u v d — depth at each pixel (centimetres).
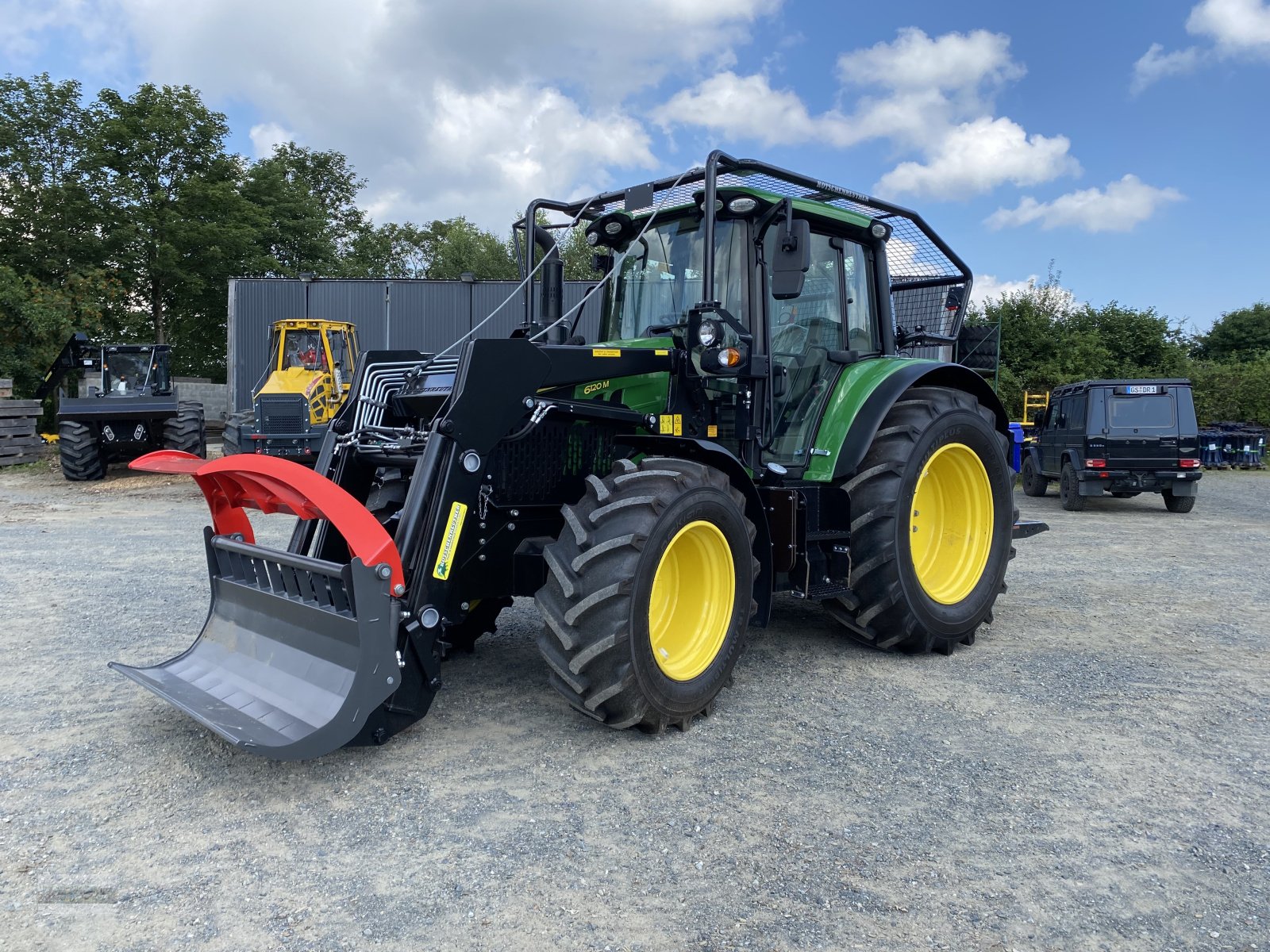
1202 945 212
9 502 1158
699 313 388
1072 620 543
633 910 225
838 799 289
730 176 417
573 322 487
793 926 218
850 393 452
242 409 1956
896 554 428
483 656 455
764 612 390
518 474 367
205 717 298
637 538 316
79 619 529
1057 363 2014
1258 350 3741
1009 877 242
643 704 325
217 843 259
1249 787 300
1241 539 920
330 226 4116
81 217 2941
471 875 241
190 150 3194
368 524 297
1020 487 1636
